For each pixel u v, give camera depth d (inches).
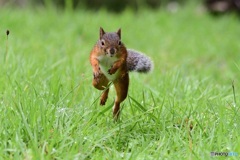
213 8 1157.1
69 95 412.8
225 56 794.2
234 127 364.5
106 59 354.9
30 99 374.0
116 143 340.8
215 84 515.5
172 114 386.3
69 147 326.3
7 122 349.4
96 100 373.7
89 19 921.5
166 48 815.1
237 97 443.5
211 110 398.3
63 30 837.8
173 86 473.1
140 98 423.2
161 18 1024.9
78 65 550.9
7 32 417.4
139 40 859.4
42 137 332.5
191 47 826.2
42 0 1278.3
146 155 321.1
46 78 465.1
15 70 479.8
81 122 361.1
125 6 1385.3
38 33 802.8
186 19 1062.4
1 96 406.9
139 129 366.3
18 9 999.6
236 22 1061.1
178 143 335.3
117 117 373.7
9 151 322.3
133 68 392.8
